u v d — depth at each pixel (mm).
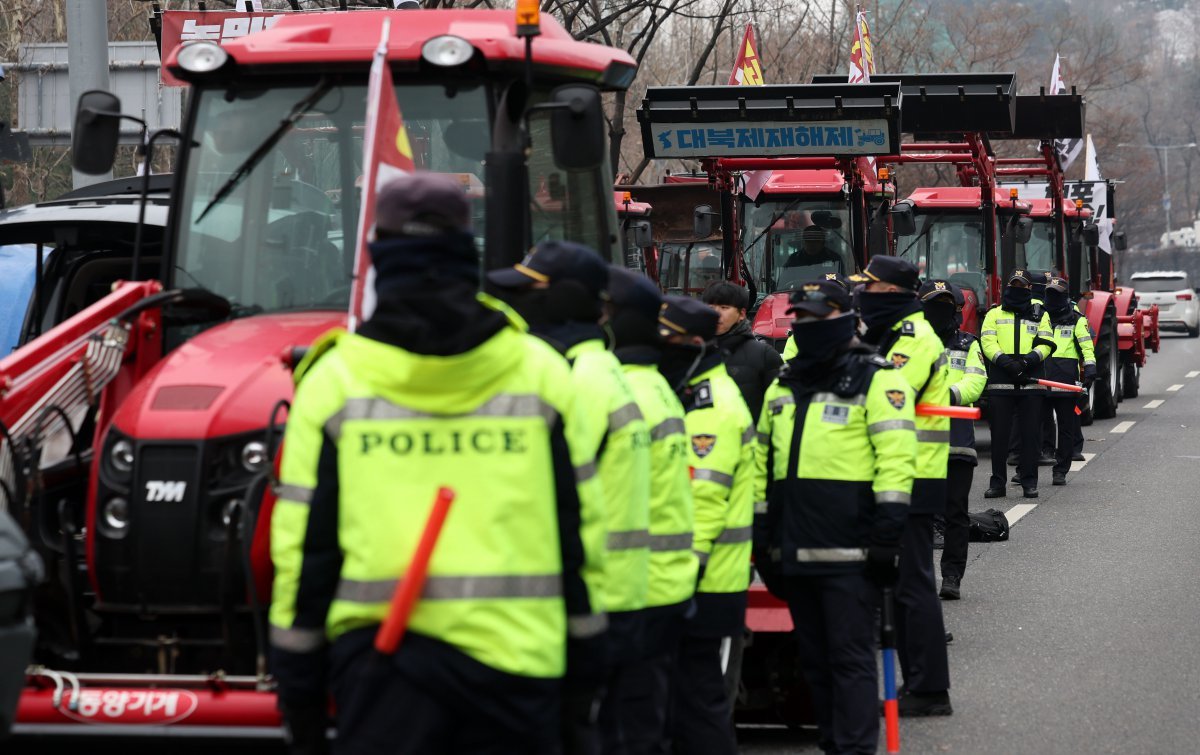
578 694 8172
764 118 28844
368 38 13727
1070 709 15617
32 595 9125
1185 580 22422
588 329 10203
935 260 43469
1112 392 49000
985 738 14617
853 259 34375
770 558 13312
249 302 12961
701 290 38969
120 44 34500
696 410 12109
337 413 7707
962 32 111812
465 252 7695
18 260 21859
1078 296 48188
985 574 23078
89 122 12680
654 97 28938
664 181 44188
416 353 7531
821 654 13297
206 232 13031
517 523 7707
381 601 7617
